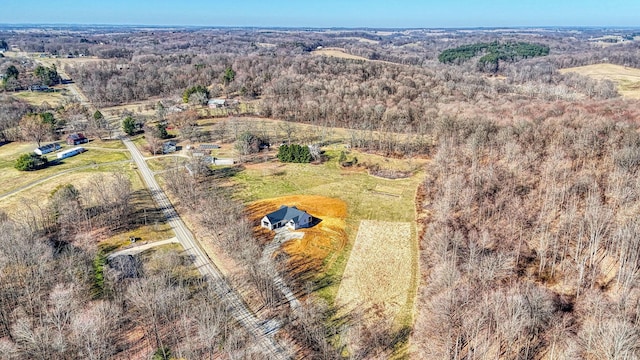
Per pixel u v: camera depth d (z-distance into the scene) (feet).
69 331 178.81
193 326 192.44
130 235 278.05
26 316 186.60
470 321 173.37
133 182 371.56
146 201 333.83
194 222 297.53
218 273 239.09
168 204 330.75
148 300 184.03
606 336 149.89
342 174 391.24
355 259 253.85
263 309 209.87
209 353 173.17
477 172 305.73
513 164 311.06
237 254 246.27
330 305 214.07
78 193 303.68
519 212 259.39
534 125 368.27
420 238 276.41
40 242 232.94
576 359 152.66
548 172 292.40
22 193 339.98
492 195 280.31
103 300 206.39
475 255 215.31
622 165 281.74
